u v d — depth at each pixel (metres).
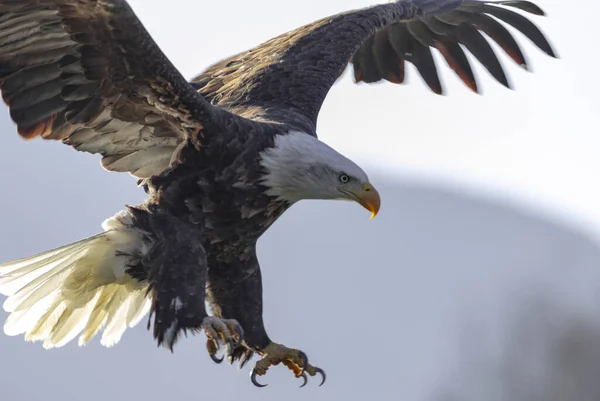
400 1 15.08
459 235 47.50
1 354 35.00
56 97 11.16
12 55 10.89
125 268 11.48
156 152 11.61
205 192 11.43
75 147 11.52
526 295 40.59
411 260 45.19
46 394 34.00
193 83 13.69
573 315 38.84
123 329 11.86
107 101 11.22
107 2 10.55
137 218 11.44
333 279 42.94
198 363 35.78
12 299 11.79
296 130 11.83
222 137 11.34
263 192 11.50
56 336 11.84
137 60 10.88
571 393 34.56
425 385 36.84
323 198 11.61
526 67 15.27
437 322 40.03
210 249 11.66
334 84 13.84
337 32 14.16
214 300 12.05
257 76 13.23
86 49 10.89
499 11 15.14
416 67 15.45
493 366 36.69
